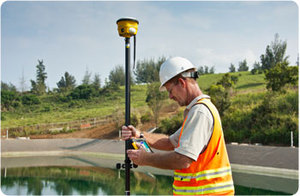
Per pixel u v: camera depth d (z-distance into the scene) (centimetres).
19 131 2109
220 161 152
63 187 721
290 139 1091
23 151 1532
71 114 2334
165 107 1762
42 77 2867
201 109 146
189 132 144
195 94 160
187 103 163
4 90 2567
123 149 1388
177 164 142
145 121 1770
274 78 1349
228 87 1544
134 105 2128
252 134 1238
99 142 1483
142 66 2581
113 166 1089
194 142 141
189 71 162
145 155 155
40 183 777
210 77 2008
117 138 1767
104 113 2175
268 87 1381
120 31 203
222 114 1380
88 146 1506
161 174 884
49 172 955
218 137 150
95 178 848
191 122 145
